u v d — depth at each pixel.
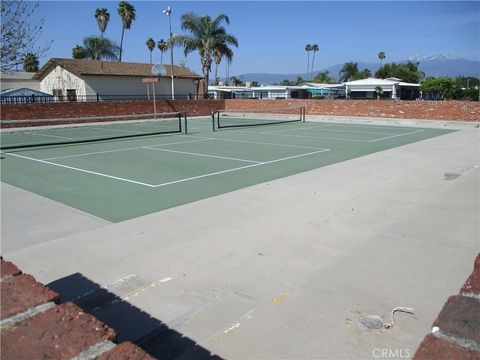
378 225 6.80
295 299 4.40
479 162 12.73
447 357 1.36
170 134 22.23
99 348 1.39
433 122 27.83
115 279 4.98
